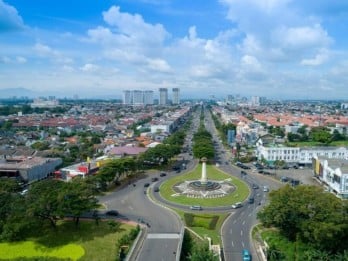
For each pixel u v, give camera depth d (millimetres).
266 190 171750
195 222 129125
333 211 107375
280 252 104750
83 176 178250
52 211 114688
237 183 185750
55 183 130750
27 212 110688
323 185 184125
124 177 197375
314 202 112188
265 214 118125
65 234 117375
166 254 100250
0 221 116188
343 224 102812
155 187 177500
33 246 108625
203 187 173500
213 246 109688
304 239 111188
